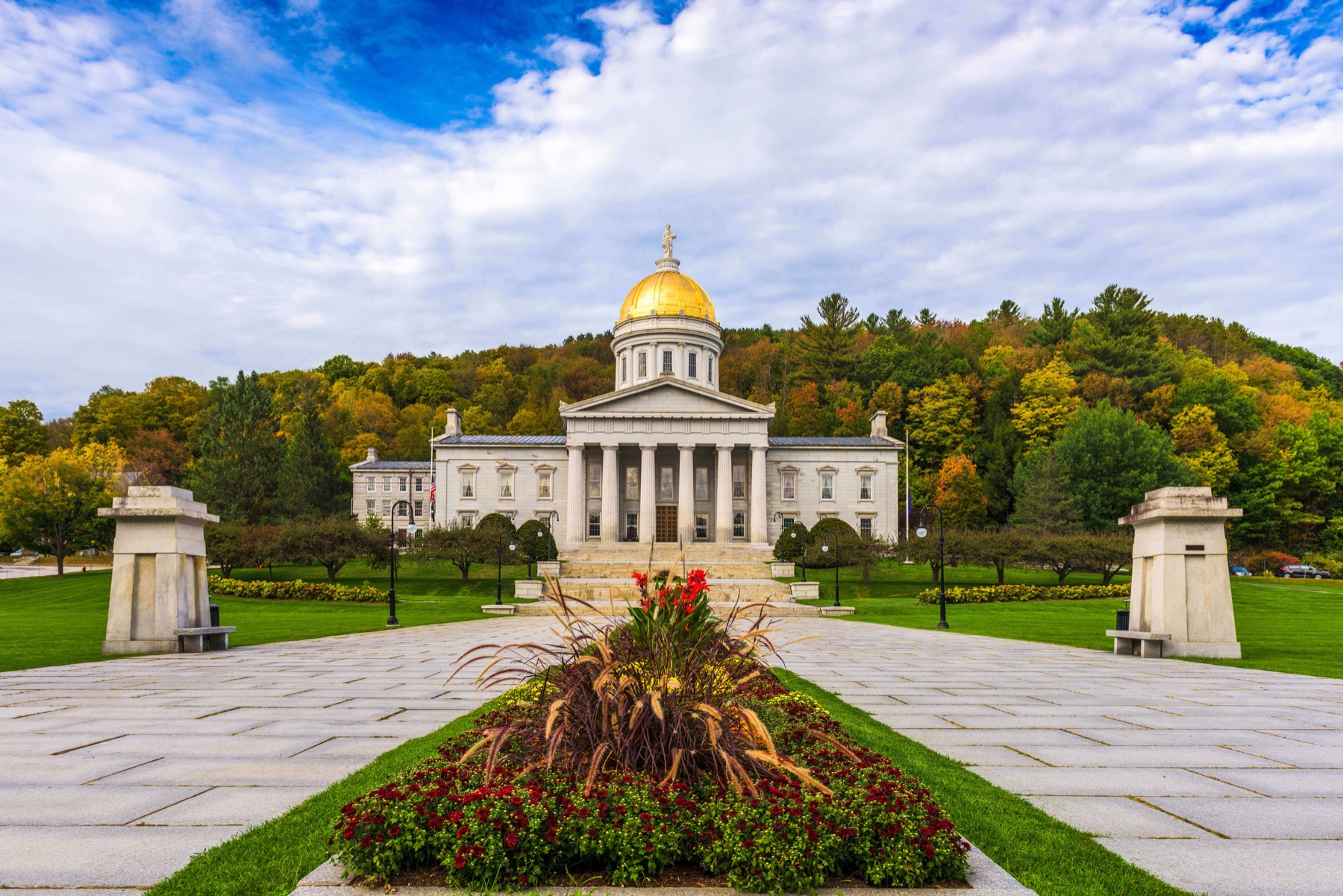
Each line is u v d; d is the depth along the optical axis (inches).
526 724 282.7
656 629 291.0
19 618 1331.2
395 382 5319.9
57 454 2637.8
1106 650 936.9
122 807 292.7
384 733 424.2
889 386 4020.7
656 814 229.0
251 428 3063.5
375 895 209.8
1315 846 258.7
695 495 2886.3
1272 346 5044.3
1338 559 2977.4
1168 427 3469.5
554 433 4382.4
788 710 383.2
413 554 2092.8
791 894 211.9
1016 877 225.8
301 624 1242.6
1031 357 3964.1
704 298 3129.9
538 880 217.8
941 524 1317.7
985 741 415.5
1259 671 725.3
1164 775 346.3
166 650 844.0
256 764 355.9
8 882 222.8
